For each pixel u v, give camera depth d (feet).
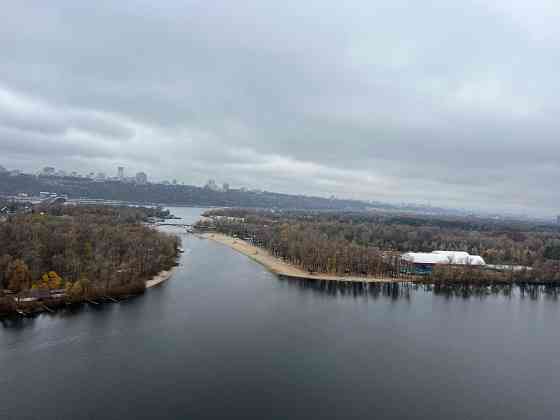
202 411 409.69
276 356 539.29
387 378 492.13
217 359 521.65
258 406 422.00
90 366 488.44
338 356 548.31
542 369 534.37
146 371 482.69
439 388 474.08
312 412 415.85
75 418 391.04
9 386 439.22
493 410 433.07
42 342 547.08
